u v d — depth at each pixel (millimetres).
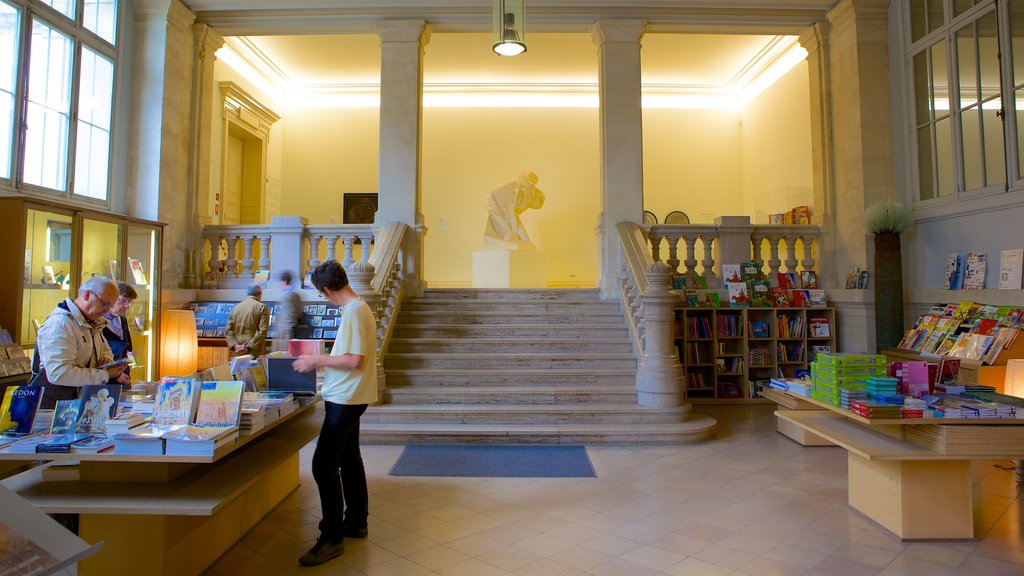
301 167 11281
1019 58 5391
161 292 6316
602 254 7902
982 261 5770
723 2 7617
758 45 9531
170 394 2719
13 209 4441
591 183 11406
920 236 6645
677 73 10727
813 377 3951
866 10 7195
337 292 3184
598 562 2988
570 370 6344
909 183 6828
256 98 10195
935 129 6516
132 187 6992
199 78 7758
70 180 5988
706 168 11414
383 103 7852
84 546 1312
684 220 11055
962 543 3205
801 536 3311
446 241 11297
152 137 7043
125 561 2502
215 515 2971
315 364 3068
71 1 6035
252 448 3328
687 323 7328
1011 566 2918
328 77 10898
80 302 3258
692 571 2887
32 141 5504
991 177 5703
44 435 2627
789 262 7777
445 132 11430
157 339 6238
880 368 3658
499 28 5336
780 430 5797
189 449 2447
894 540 3250
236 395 2707
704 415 6020
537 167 11430
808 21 7840
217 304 7238
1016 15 5418
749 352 7375
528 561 2996
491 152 11406
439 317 7285
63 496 2488
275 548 3143
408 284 7805
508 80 11109
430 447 5262
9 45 5230
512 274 8953
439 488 4156
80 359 3234
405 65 7855
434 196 11336
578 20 7926
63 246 4965
